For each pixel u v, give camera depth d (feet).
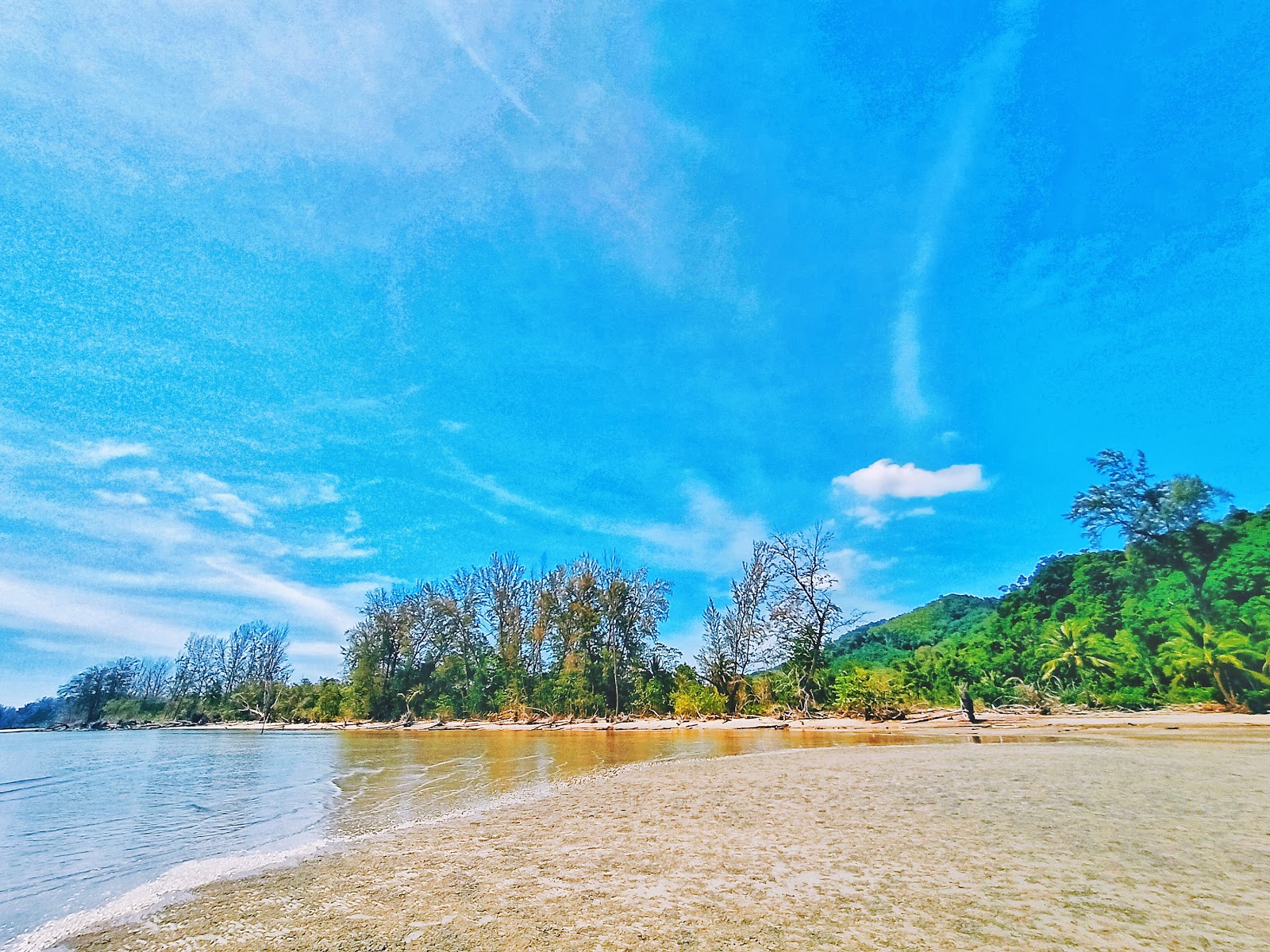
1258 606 123.95
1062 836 24.12
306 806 41.81
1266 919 15.31
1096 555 187.21
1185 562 147.02
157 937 17.81
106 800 50.16
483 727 161.68
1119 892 17.61
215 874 24.86
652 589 184.85
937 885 18.83
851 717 121.19
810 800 34.53
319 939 16.70
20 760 100.48
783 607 151.53
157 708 298.35
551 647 185.98
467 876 22.33
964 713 112.88
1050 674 144.66
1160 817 26.86
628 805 35.76
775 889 19.20
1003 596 224.94
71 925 19.45
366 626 208.13
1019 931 14.98
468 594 205.46
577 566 194.80
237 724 246.68
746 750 70.85
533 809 36.11
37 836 35.22
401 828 32.30
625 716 158.81
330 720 212.23
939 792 35.35
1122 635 140.77
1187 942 14.07
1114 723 90.63
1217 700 108.47
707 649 156.76
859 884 19.26
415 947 15.74
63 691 331.57
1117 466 159.74
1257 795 31.35
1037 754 52.31
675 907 17.92
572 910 18.04
